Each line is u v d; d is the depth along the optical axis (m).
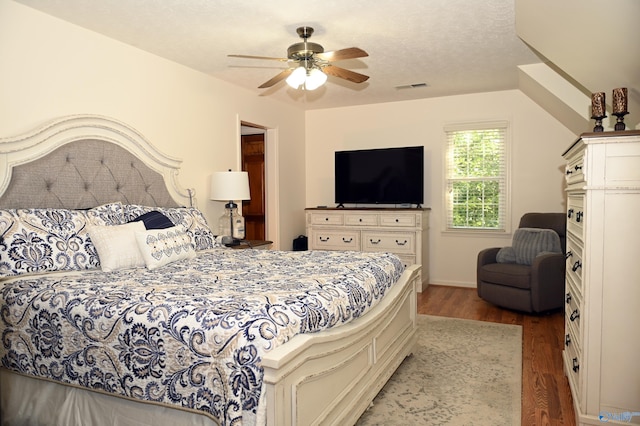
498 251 4.74
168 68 3.90
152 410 1.72
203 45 3.56
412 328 3.23
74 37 3.09
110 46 3.36
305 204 6.39
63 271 2.47
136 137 3.49
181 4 2.80
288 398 1.52
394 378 2.85
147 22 3.08
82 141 3.06
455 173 5.59
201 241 3.52
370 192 5.80
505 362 3.10
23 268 2.33
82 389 1.88
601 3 2.12
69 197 2.96
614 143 2.04
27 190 2.71
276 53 3.77
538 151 5.15
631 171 2.03
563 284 4.21
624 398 2.08
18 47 2.76
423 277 5.41
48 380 1.95
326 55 2.96
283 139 5.79
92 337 1.82
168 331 1.66
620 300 2.07
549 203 5.13
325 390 1.85
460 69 4.33
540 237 4.43
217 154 4.51
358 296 2.24
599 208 2.08
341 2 2.81
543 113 5.10
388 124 5.88
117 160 3.30
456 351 3.33
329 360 1.87
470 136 5.49
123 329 1.75
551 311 4.40
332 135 6.23
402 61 4.06
